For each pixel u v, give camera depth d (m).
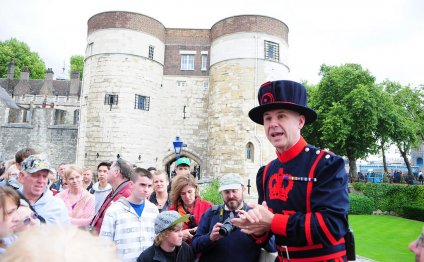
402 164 69.38
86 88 27.39
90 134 26.34
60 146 35.00
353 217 23.03
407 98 35.56
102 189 7.12
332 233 2.38
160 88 29.44
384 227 18.55
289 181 2.78
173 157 29.50
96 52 26.92
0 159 34.75
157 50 28.88
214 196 12.88
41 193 4.30
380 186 25.41
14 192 3.05
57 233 0.89
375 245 13.56
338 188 2.52
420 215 21.59
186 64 30.52
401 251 12.47
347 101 30.27
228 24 27.53
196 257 4.48
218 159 26.86
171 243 4.03
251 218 2.54
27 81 56.00
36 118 35.56
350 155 32.72
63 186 8.32
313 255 2.53
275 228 2.50
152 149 27.95
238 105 26.50
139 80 27.09
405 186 23.75
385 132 30.98
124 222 4.48
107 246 0.92
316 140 34.66
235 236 4.18
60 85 56.22
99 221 5.24
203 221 4.64
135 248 4.41
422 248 2.13
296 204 2.69
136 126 26.73
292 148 2.86
